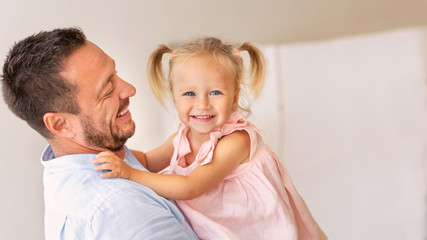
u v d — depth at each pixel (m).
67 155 0.98
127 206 0.87
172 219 0.91
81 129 0.99
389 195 2.19
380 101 2.39
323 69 2.40
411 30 2.39
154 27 2.16
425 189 2.17
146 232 0.85
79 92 0.95
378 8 2.57
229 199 1.05
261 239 1.07
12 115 1.93
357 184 2.26
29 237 2.01
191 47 1.09
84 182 0.93
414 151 2.29
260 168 1.08
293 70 2.38
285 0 2.42
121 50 2.10
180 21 2.21
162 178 0.99
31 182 1.99
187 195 0.98
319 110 2.39
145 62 2.15
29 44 0.95
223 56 1.07
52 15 1.95
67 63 0.94
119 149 1.09
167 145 1.27
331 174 2.30
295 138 2.36
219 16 2.30
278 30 2.44
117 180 0.94
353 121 2.37
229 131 1.08
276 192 1.07
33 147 1.98
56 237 0.95
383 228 2.10
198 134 1.12
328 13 2.50
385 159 2.30
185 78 1.06
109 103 1.01
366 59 2.42
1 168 1.93
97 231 0.86
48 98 0.94
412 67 2.38
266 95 2.33
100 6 2.04
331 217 2.19
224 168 1.04
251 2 2.36
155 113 2.16
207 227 1.00
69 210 0.92
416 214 2.11
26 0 1.90
